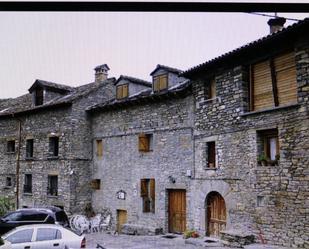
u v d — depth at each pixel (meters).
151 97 17.56
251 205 12.75
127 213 18.73
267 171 12.25
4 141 25.56
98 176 20.89
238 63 13.71
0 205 17.39
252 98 13.36
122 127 19.66
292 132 11.46
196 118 15.66
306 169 10.93
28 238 10.69
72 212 20.31
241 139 13.39
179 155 16.36
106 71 25.03
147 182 17.91
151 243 14.08
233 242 12.57
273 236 11.85
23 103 26.73
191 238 14.51
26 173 23.52
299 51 11.30
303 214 10.92
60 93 24.50
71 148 20.73
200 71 15.20
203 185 15.01
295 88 11.61
